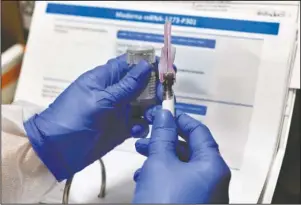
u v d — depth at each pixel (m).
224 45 0.60
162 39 0.62
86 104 0.54
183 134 0.52
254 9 0.67
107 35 0.64
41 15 0.67
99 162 0.60
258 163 0.57
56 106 0.57
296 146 0.67
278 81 0.58
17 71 0.73
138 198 0.45
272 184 0.56
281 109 0.58
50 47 0.67
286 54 0.58
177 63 0.61
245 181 0.56
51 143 0.54
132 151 0.60
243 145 0.58
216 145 0.50
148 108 0.55
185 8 0.66
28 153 0.56
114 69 0.57
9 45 0.83
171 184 0.45
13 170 0.55
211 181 0.46
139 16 0.63
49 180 0.57
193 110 0.60
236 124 0.59
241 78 0.59
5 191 0.55
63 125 0.54
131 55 0.56
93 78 0.56
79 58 0.65
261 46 0.59
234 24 0.60
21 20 0.83
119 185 0.58
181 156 0.51
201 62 0.60
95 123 0.55
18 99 0.66
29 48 0.67
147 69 0.54
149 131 0.57
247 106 0.59
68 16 0.66
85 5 0.66
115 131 0.57
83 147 0.56
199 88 0.60
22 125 0.56
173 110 0.51
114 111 0.55
